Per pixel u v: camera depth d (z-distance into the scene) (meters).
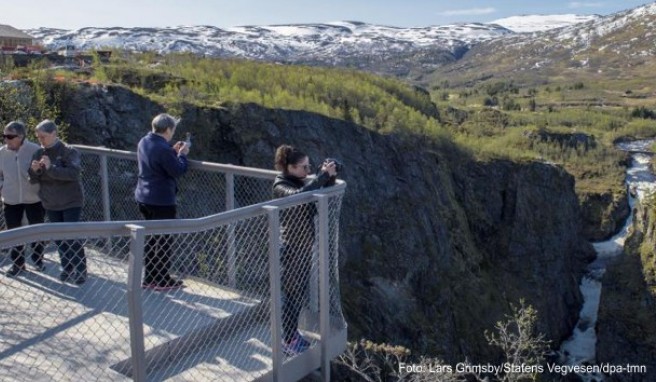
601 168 81.38
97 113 21.84
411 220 35.09
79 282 5.74
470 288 37.47
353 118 38.50
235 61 45.91
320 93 44.12
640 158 90.00
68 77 23.36
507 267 45.62
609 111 152.62
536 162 50.22
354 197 32.81
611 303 40.06
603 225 64.25
